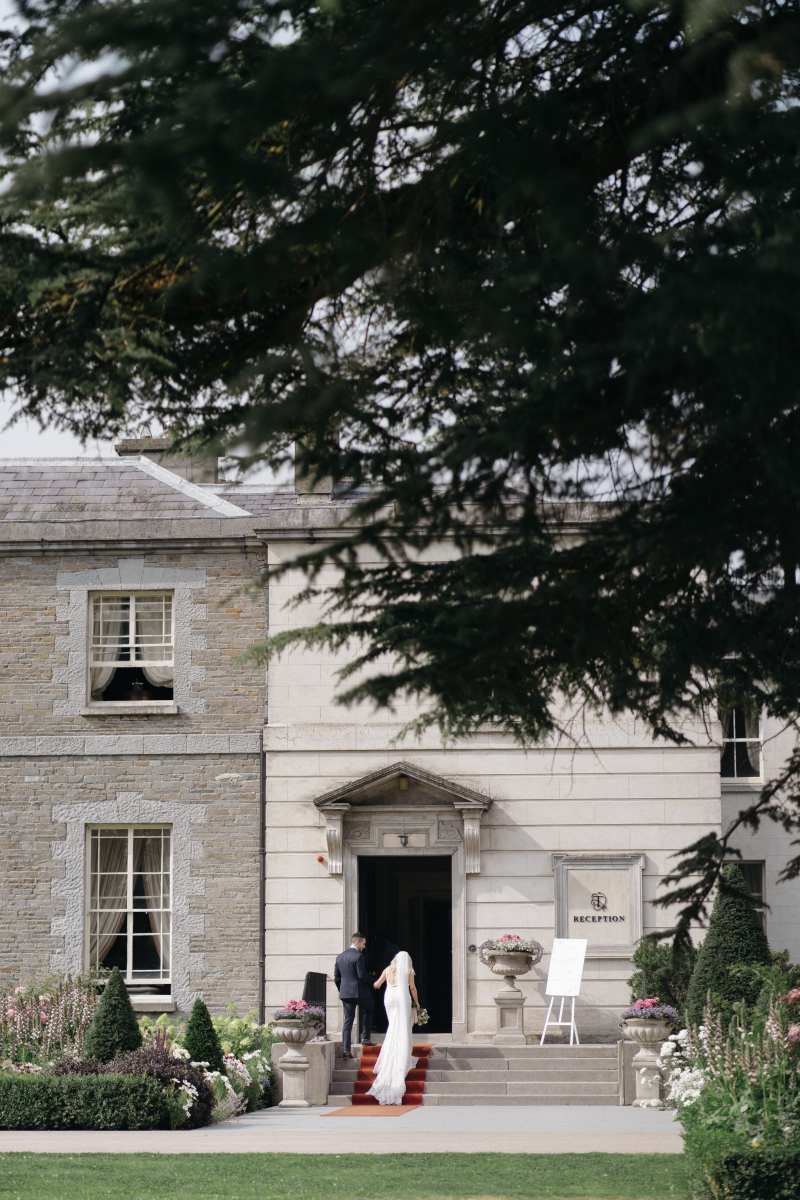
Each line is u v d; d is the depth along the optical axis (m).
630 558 8.80
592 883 27.19
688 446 8.80
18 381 8.55
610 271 7.12
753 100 6.75
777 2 7.41
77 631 28.14
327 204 7.45
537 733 10.48
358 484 8.70
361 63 6.85
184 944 27.34
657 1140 19.39
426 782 27.27
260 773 27.73
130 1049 22.83
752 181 7.07
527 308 7.33
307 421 8.05
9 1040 23.45
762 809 11.43
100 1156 17.67
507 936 26.47
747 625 9.43
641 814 27.33
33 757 27.89
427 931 33.69
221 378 8.98
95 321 8.30
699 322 6.89
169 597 28.45
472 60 8.11
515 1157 17.59
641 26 8.38
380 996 29.58
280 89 6.66
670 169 8.41
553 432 8.20
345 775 27.66
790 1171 12.98
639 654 10.09
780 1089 14.66
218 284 7.48
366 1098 24.91
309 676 27.88
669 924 27.00
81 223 8.12
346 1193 14.84
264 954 27.25
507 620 8.52
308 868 27.44
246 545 28.06
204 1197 14.50
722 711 10.95
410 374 9.32
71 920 27.44
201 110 6.57
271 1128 21.36
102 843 27.95
